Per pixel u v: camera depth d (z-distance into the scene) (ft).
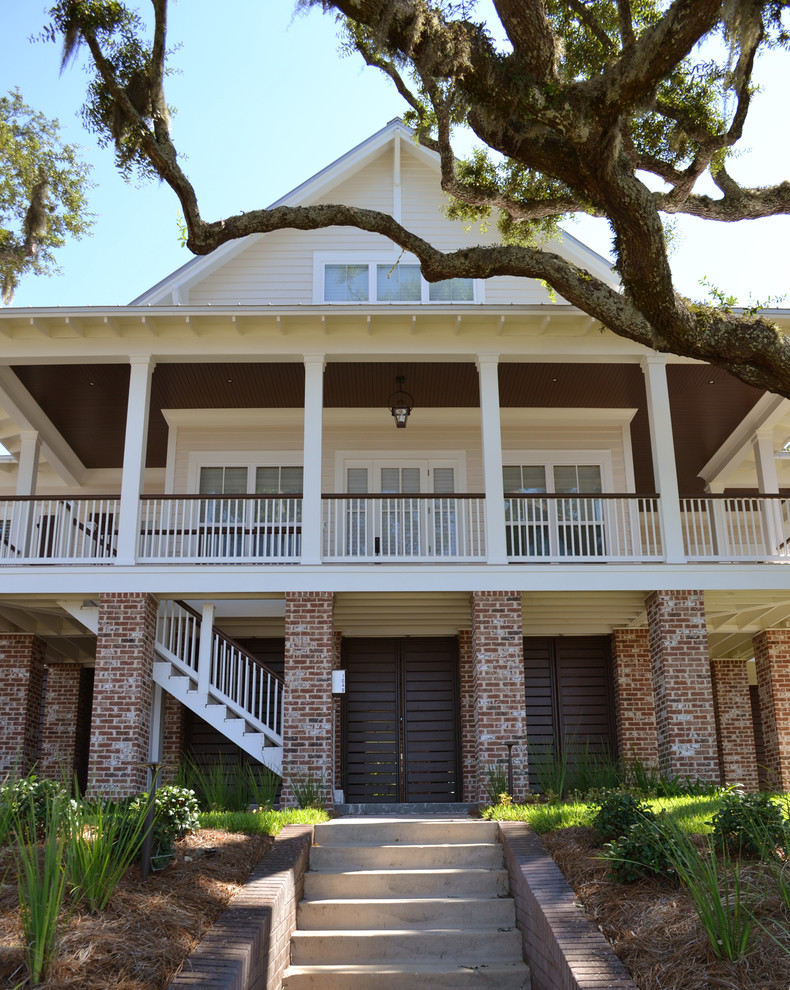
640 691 49.26
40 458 56.49
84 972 16.46
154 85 29.89
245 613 45.85
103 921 18.54
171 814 24.89
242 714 42.24
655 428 44.06
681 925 18.86
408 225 53.62
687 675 41.45
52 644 51.49
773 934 17.74
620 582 42.34
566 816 28.43
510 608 41.68
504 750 40.06
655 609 42.78
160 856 22.27
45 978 15.93
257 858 25.57
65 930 17.63
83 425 53.42
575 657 51.57
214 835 26.58
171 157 29.37
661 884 21.35
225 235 29.86
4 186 54.90
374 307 42.63
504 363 46.57
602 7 34.53
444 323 44.01
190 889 21.45
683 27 23.75
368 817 37.37
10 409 48.75
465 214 39.86
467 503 48.62
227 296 52.01
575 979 17.58
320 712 40.04
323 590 41.50
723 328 26.91
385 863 27.96
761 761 64.18
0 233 52.47
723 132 32.58
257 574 41.60
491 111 26.81
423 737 49.32
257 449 53.16
